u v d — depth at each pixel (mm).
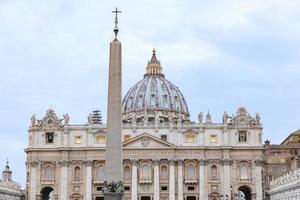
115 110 55844
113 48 57188
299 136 183375
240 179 154625
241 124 156875
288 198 124500
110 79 56562
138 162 154500
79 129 157375
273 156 170250
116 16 59344
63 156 155875
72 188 155375
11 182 148500
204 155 155375
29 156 157000
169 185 153500
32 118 158250
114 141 55375
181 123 158375
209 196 153875
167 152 154500
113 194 54250
